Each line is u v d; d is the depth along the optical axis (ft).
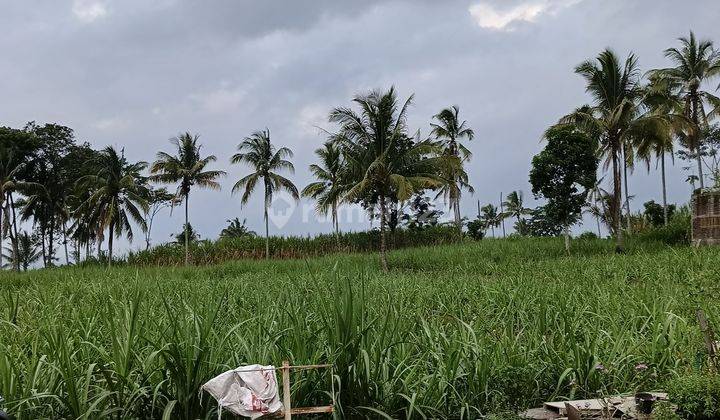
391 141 100.78
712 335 25.00
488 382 24.73
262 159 135.85
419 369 25.00
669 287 39.45
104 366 23.16
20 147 171.42
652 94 102.83
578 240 119.75
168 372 22.33
